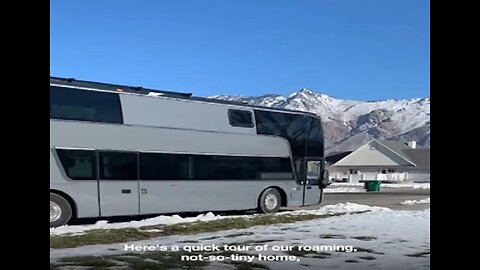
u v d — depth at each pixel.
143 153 15.86
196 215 17.75
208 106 17.67
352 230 13.27
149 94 16.34
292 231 13.13
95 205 14.78
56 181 14.15
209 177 17.36
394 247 10.32
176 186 16.50
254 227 14.21
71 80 14.91
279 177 19.28
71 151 14.48
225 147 17.89
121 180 15.31
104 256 8.98
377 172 87.94
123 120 15.58
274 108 19.61
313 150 20.50
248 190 18.36
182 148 16.78
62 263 8.16
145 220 15.71
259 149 18.83
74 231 12.79
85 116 14.88
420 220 15.73
